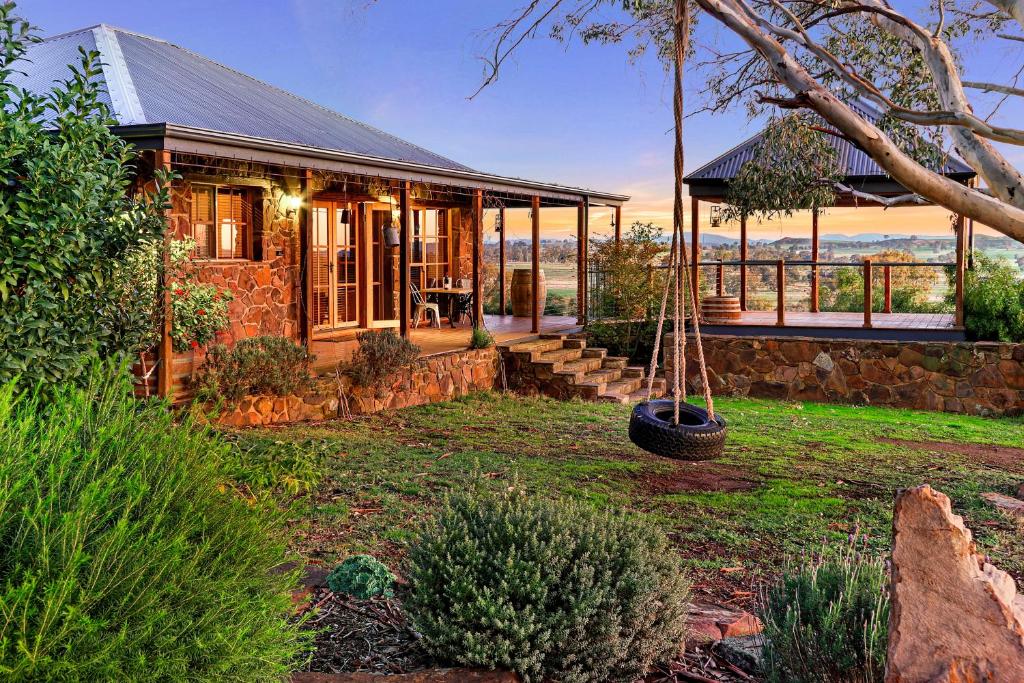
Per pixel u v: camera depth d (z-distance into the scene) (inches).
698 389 628.7
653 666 153.7
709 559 223.6
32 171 203.6
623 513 175.2
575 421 449.4
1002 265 626.8
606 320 674.2
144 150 353.7
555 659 140.5
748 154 613.9
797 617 133.2
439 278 721.0
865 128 232.4
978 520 264.5
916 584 113.7
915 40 337.4
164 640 89.8
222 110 454.9
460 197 695.1
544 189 635.5
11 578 86.4
